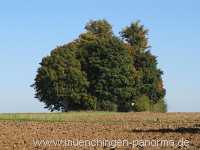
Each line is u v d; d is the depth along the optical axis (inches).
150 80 4857.3
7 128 2071.9
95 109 4547.2
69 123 2481.5
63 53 4557.1
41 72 4544.8
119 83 4569.4
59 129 2038.6
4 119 2856.8
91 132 1873.8
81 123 2482.8
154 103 4921.3
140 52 5132.9
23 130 1971.0
